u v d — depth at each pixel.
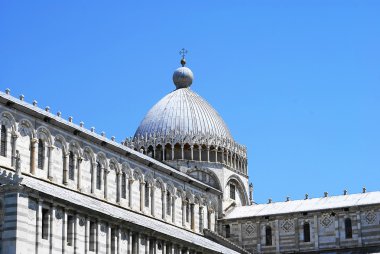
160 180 119.19
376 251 121.00
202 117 141.38
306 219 129.00
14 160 88.31
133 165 112.50
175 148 136.62
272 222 131.62
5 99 87.56
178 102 142.88
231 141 142.12
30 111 91.69
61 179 96.31
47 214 76.81
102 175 105.06
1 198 73.56
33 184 77.44
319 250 126.31
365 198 128.50
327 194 134.50
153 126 139.75
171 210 121.31
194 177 134.88
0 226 72.88
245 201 143.62
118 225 87.81
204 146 137.38
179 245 100.38
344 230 125.44
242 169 144.38
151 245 94.69
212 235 128.38
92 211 83.00
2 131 87.56
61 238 78.38
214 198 135.12
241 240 133.00
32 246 74.00
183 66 154.00
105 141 105.25
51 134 95.38
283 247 129.38
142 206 113.06
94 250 83.25
